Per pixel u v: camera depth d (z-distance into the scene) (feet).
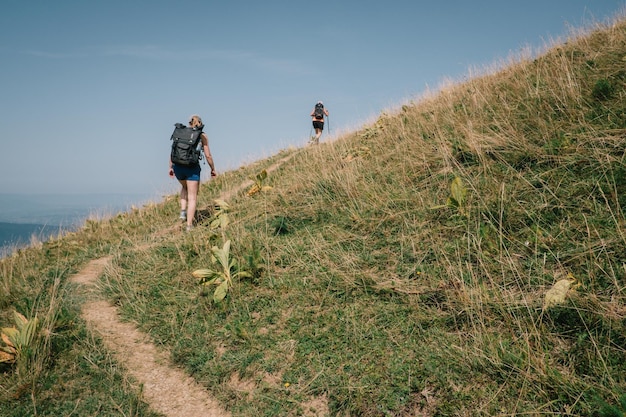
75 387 9.40
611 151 11.38
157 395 9.33
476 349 8.29
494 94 18.90
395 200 14.30
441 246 11.66
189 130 19.47
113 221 25.89
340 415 8.04
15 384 9.34
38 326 10.62
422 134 18.83
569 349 7.82
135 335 11.68
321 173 19.11
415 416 7.64
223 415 8.66
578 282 8.80
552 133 13.34
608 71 15.33
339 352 9.45
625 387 6.73
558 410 6.91
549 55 21.45
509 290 9.57
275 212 17.47
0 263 17.83
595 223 9.87
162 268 14.90
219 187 29.71
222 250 12.94
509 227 11.14
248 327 10.89
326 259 12.73
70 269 16.51
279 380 9.22
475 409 7.32
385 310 10.29
